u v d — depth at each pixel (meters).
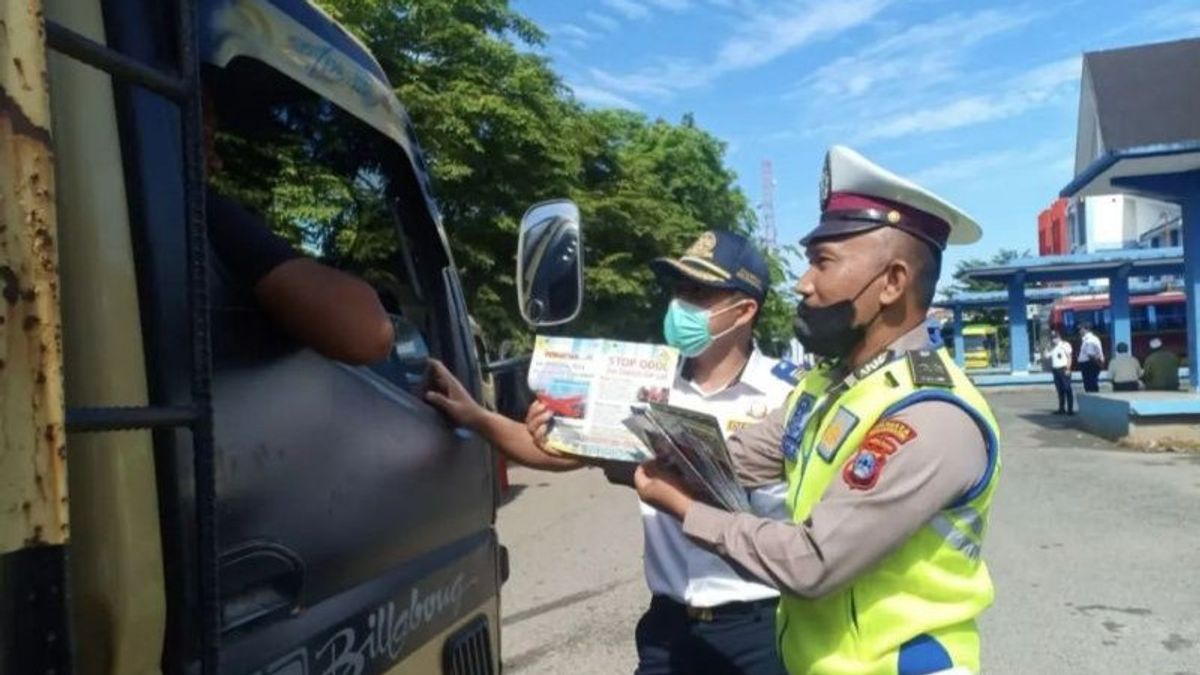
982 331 45.28
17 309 0.96
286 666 1.63
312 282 1.73
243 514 1.57
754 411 2.73
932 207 1.91
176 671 1.35
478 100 11.90
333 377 1.88
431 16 11.70
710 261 2.71
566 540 8.26
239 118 2.26
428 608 2.16
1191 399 13.56
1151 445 13.31
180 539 1.35
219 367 1.58
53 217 1.00
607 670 5.07
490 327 13.20
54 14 1.27
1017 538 7.67
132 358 1.32
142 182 1.38
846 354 1.98
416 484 2.14
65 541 0.99
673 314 2.77
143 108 1.40
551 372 2.15
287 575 1.67
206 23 1.72
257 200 2.47
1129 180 14.58
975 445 1.76
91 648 1.24
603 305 17.05
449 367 2.64
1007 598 6.03
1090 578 6.41
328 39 2.16
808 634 1.91
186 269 1.41
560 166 13.88
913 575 1.78
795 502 1.94
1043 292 36.91
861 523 1.71
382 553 1.97
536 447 2.27
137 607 1.28
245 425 1.61
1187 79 26.67
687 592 2.59
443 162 11.93
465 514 2.44
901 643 1.79
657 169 23.62
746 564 1.82
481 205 12.84
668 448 1.91
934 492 1.72
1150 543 7.34
